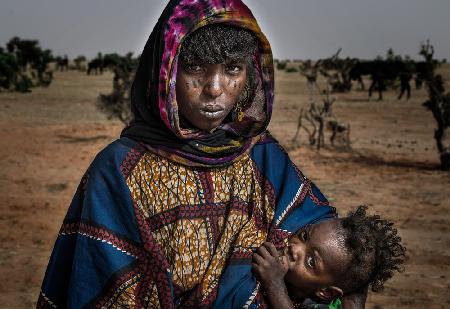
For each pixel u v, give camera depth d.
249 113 2.18
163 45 1.86
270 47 2.08
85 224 1.90
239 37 1.92
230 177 2.08
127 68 21.33
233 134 2.08
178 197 1.96
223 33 1.90
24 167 14.91
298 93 43.06
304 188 2.23
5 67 40.78
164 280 1.89
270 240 2.10
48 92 41.19
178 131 1.91
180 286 1.94
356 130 23.30
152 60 1.91
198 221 1.98
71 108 30.17
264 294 2.04
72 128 22.52
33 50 63.31
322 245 2.03
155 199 1.94
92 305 1.88
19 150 17.34
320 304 2.12
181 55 1.90
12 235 9.40
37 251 8.73
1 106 29.97
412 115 29.19
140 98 1.99
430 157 17.78
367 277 2.05
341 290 2.04
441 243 9.39
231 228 2.02
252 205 2.10
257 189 2.13
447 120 15.70
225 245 2.00
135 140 1.99
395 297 7.27
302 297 2.12
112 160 1.94
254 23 1.95
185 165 1.98
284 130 22.67
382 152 18.47
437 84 16.11
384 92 45.69
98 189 1.92
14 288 7.34
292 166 2.25
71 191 12.63
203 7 1.87
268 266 1.99
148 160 1.96
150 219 1.94
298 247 2.07
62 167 15.15
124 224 1.91
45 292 2.00
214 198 2.02
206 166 2.01
